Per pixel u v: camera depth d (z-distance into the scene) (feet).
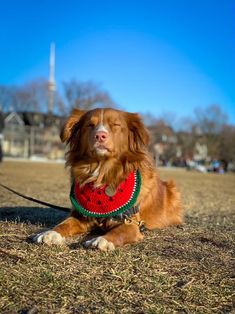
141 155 2.95
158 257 2.30
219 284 1.92
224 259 2.36
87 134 2.87
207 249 2.58
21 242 2.47
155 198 3.19
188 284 1.88
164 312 1.57
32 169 15.55
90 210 2.74
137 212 2.84
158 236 2.91
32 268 1.98
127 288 1.79
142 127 3.01
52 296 1.66
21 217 3.52
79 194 2.80
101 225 2.81
